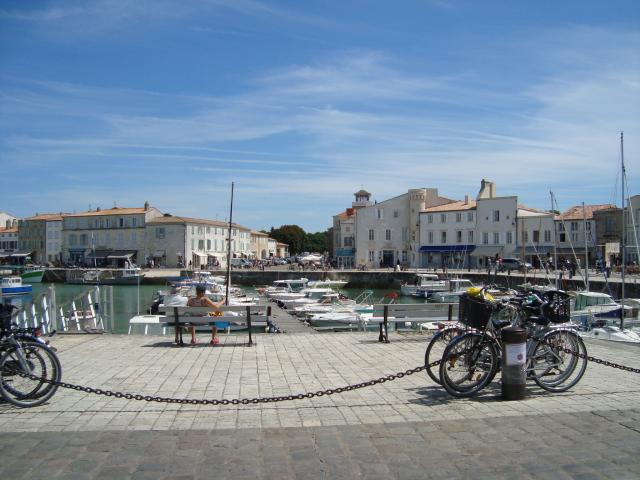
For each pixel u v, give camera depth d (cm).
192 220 10069
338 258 9994
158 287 7325
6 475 522
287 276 7912
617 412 721
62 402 782
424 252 8675
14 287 6450
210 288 5366
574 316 2705
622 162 3697
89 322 2041
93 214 10619
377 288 7475
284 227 16125
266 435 636
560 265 6806
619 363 1054
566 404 762
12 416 713
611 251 5281
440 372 792
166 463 552
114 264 10194
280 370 1006
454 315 1402
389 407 753
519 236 7812
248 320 1302
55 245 11550
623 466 543
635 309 3008
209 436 634
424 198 8812
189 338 1446
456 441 613
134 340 1382
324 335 1466
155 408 752
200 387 875
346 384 892
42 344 766
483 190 8481
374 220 9044
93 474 525
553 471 532
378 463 552
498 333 812
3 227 13688
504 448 591
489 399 789
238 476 521
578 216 7506
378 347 1266
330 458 565
